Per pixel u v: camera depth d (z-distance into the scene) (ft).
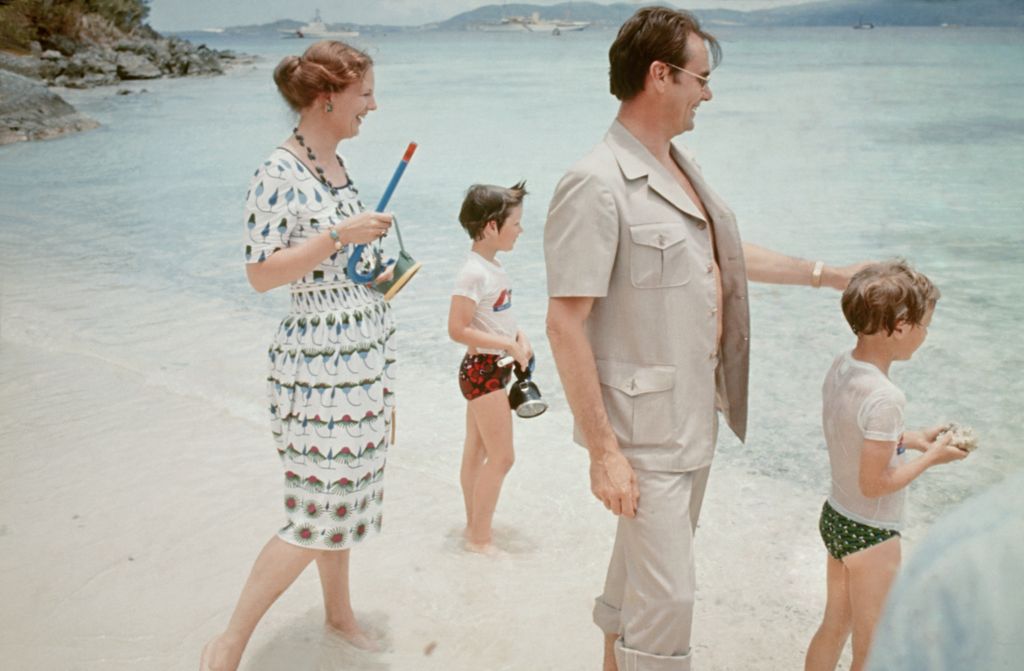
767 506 14.08
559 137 61.72
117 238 33.94
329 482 9.91
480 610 11.69
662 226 8.60
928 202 36.37
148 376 19.54
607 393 9.01
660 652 8.95
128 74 144.36
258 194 9.78
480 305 12.51
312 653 10.77
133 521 13.53
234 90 123.65
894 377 18.42
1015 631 2.13
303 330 9.95
